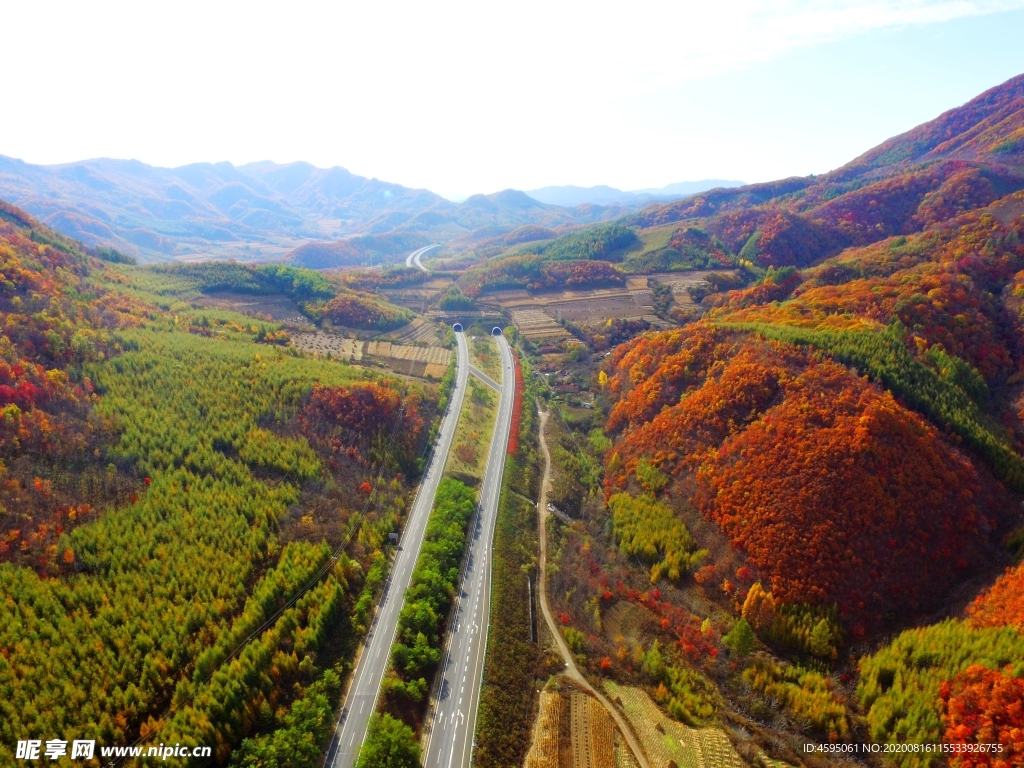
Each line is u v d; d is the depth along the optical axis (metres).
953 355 170.25
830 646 107.25
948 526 121.88
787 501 128.38
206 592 101.69
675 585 129.00
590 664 108.56
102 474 118.75
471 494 158.00
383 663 102.50
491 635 111.19
